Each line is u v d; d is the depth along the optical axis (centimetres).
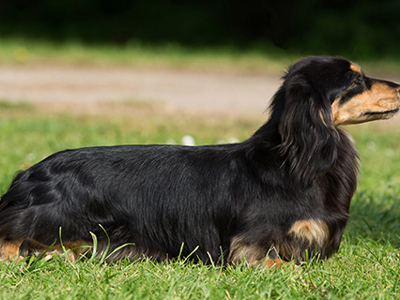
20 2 3678
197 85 2212
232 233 559
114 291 488
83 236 565
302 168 536
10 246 560
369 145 1336
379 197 891
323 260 572
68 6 3675
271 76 2494
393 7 3428
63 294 479
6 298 465
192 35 3519
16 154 1062
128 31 3519
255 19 3647
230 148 595
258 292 489
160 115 1650
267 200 546
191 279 512
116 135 1249
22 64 2480
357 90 579
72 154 591
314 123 534
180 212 569
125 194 571
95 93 1975
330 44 3359
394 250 627
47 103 1764
